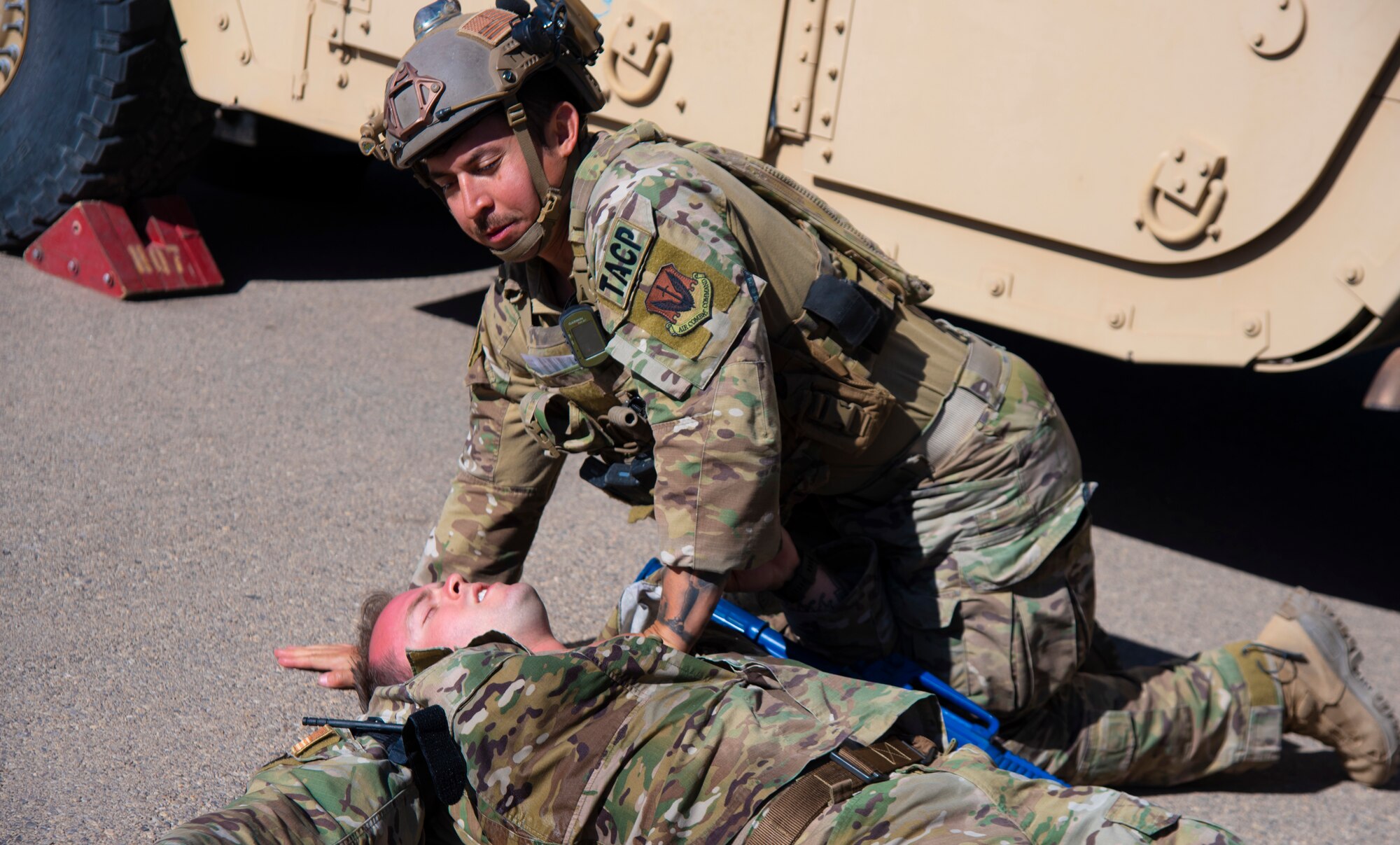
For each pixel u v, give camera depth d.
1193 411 4.98
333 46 4.23
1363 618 3.45
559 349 2.00
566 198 1.95
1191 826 1.69
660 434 1.85
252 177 6.29
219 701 2.49
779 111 3.55
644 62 3.68
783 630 2.54
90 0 4.46
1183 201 3.06
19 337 4.22
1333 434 4.91
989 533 2.21
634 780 1.74
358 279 5.31
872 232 3.55
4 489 3.22
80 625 2.68
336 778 1.71
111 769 2.24
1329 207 2.95
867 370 2.06
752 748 1.75
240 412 3.88
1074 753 2.37
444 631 2.06
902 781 1.72
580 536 3.41
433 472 3.64
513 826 1.73
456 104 1.82
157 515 3.20
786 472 2.11
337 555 3.12
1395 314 2.95
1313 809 2.58
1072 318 3.31
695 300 1.81
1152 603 3.43
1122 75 3.08
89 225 4.69
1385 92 2.84
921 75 3.34
